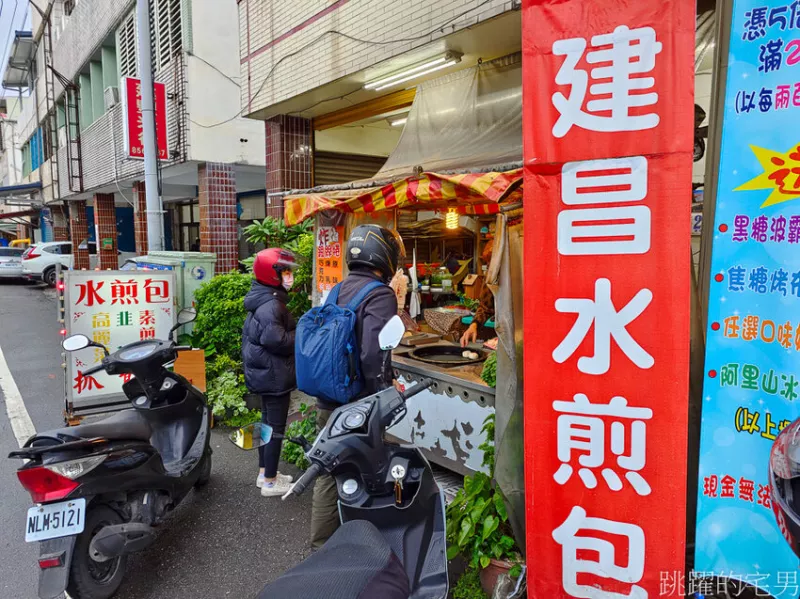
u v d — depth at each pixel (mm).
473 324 4551
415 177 3605
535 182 2066
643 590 2066
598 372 2047
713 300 2025
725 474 2070
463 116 5293
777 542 1998
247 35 8047
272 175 8391
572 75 1978
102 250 18609
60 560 2512
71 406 5098
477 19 4746
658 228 1923
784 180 1865
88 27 15695
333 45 6414
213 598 2805
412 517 2242
